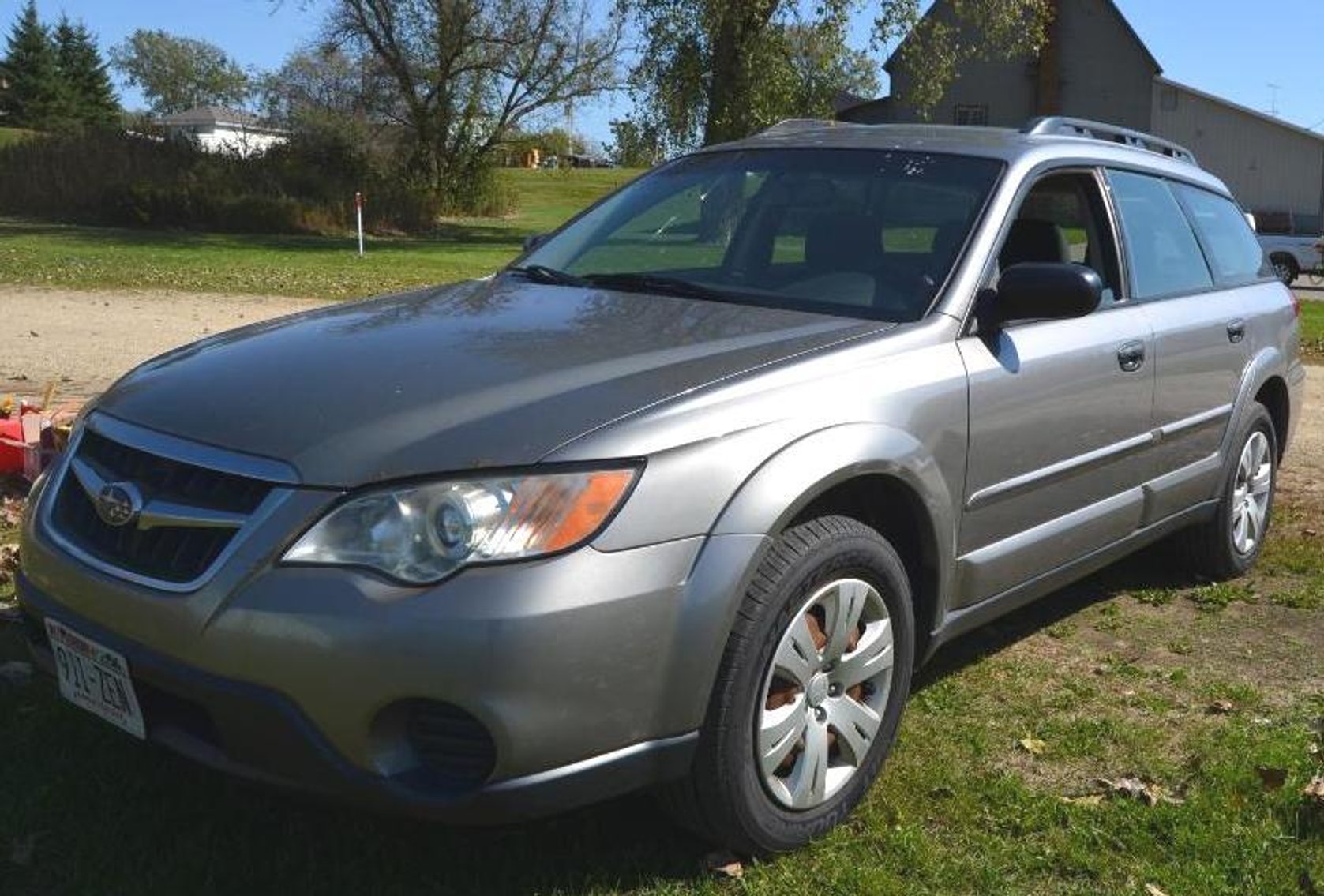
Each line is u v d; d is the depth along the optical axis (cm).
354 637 254
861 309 367
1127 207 464
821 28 2953
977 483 361
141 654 275
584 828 321
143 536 285
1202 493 502
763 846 305
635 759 274
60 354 1012
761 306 370
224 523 272
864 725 327
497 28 4100
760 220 417
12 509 558
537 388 294
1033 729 391
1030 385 376
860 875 303
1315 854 319
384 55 4066
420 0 4012
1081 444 406
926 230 390
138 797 324
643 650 270
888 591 328
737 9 2948
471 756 263
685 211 437
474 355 316
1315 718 405
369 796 261
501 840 314
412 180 4238
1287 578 555
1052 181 434
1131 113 4838
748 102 3023
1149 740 385
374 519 262
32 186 3438
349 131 4066
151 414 304
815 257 394
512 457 268
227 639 263
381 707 257
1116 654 459
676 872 304
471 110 4253
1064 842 324
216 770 274
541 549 261
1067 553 415
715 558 280
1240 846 322
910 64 3272
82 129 3672
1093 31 4794
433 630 253
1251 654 464
